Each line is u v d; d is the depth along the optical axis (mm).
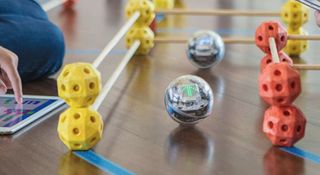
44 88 1315
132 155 962
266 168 915
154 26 1824
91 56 1578
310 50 1665
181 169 912
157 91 1293
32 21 1362
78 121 960
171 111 1082
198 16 2150
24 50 1312
